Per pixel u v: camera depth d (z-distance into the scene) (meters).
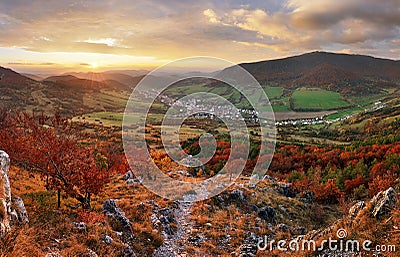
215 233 15.94
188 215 18.00
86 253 9.33
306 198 33.91
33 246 8.11
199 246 14.38
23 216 9.77
